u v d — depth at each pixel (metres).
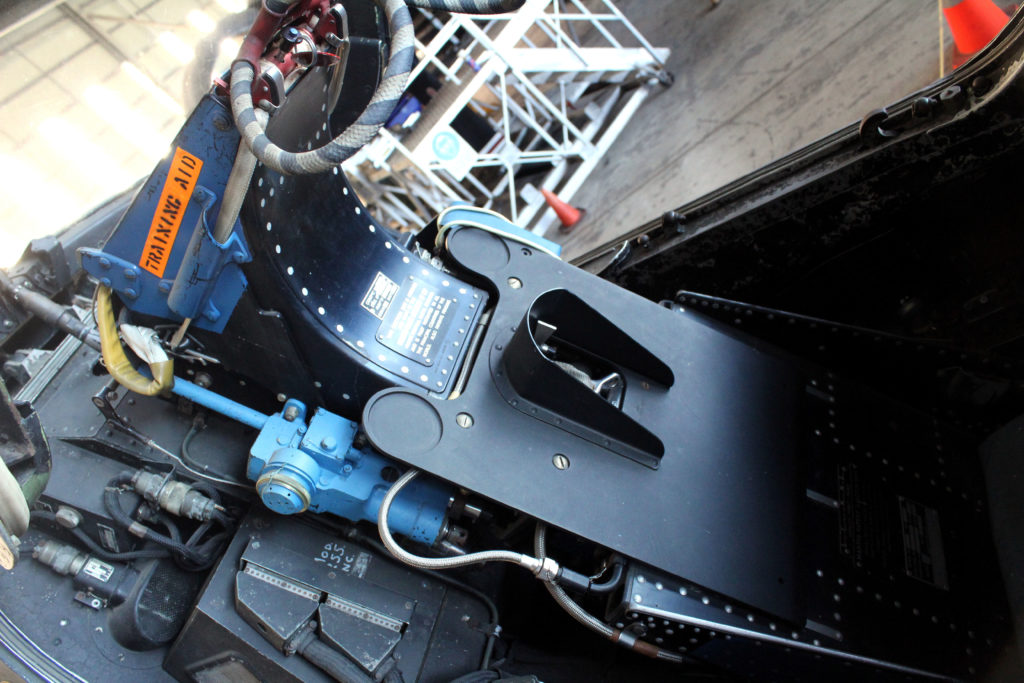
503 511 2.07
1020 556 2.13
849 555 2.04
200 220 1.64
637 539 1.82
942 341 2.45
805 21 4.75
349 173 5.12
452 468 1.78
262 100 1.57
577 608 1.83
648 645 1.88
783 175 2.38
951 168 2.17
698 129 4.85
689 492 1.94
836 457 2.20
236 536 1.91
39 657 1.82
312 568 1.90
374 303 1.99
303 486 1.77
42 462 1.68
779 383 2.26
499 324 2.07
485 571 2.15
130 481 1.94
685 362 2.17
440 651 1.90
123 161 7.04
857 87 4.19
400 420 1.83
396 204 5.34
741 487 2.00
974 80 2.08
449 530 1.92
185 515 1.92
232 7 7.41
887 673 1.94
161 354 1.81
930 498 2.23
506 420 1.90
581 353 2.13
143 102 7.25
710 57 5.17
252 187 1.62
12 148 6.82
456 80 4.89
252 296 1.78
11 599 1.89
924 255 2.37
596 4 6.13
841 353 2.51
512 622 2.21
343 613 1.85
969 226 2.26
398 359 1.94
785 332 2.50
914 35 4.11
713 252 2.54
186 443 2.01
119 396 2.05
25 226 6.63
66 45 7.12
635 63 5.20
